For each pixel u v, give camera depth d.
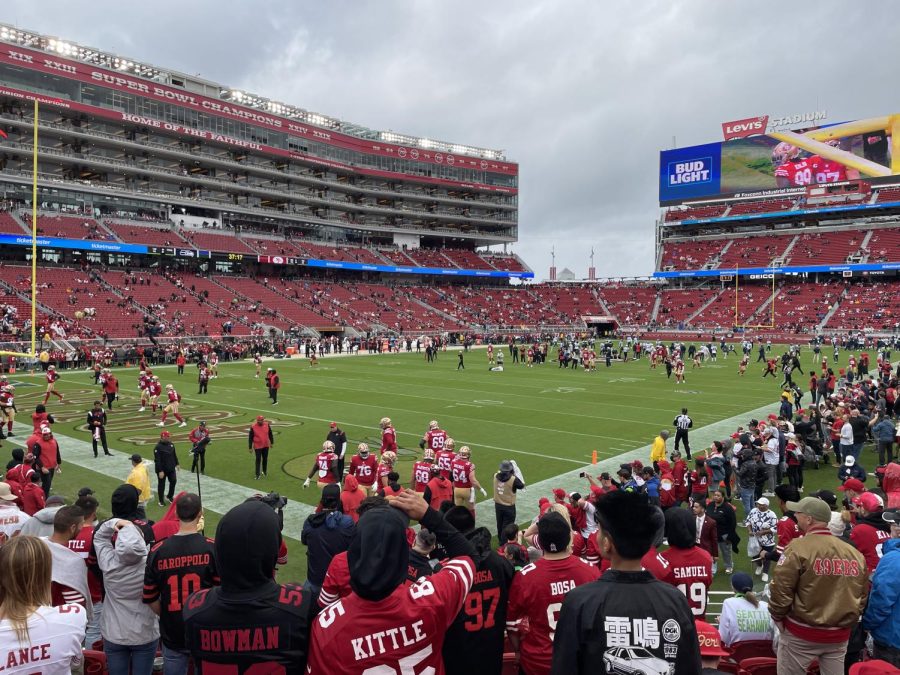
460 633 3.77
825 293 75.81
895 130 74.38
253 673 2.71
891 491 9.66
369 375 39.75
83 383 34.06
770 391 32.28
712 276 84.50
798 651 4.65
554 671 2.80
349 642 2.62
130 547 4.67
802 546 4.62
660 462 12.77
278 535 2.87
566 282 99.06
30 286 50.09
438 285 88.31
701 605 5.13
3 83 54.12
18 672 3.08
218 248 65.81
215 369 38.31
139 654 4.88
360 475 12.74
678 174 89.25
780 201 86.38
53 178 58.81
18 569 3.14
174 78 69.44
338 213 85.19
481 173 96.00
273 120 74.06
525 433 21.58
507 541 7.09
